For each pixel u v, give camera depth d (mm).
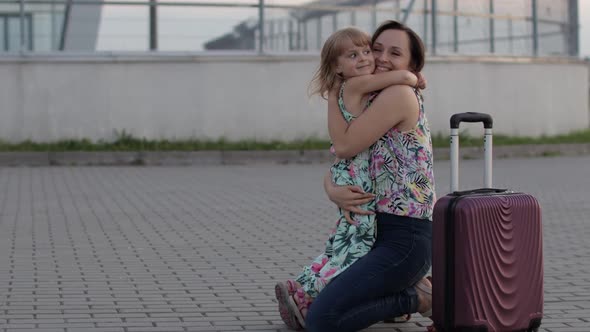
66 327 5594
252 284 6879
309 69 18812
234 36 18688
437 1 20062
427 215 5129
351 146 5098
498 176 15250
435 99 19828
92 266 7539
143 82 18109
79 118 17875
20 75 17672
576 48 21938
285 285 5426
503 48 20766
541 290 5062
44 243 8656
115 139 17969
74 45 18172
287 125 18734
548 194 12781
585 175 15430
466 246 4789
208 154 17312
